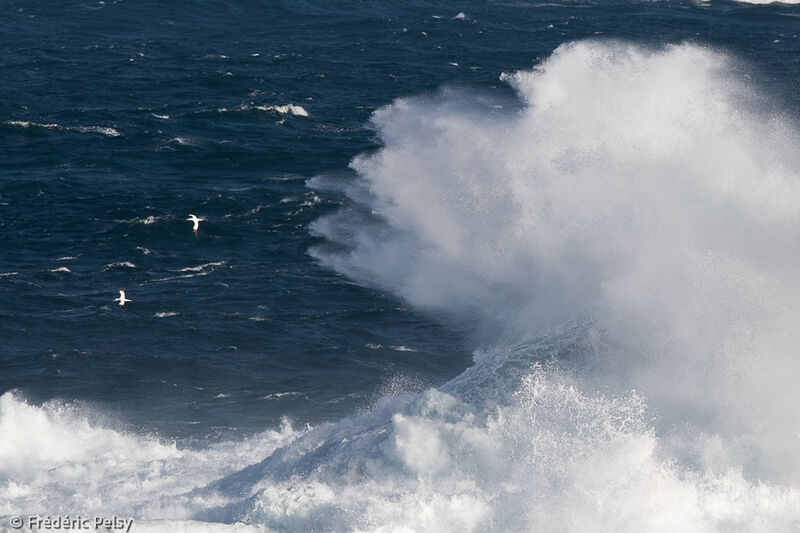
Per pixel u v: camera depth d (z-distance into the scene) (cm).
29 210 18225
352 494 6097
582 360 7825
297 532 5775
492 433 6506
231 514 6088
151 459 8444
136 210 18162
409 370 11444
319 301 13588
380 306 13275
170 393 10925
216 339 12388
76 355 11850
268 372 11462
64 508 7088
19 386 11081
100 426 10069
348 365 11594
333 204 18125
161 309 13388
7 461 8275
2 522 5472
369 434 6844
